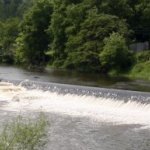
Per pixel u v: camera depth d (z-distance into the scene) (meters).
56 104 32.72
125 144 22.75
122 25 59.97
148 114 28.73
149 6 63.62
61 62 67.50
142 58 56.53
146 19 64.12
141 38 65.56
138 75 52.91
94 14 61.41
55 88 36.16
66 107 31.73
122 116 28.77
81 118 28.44
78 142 22.88
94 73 57.81
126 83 44.03
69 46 63.53
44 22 76.31
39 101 33.94
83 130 25.27
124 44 56.72
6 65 78.00
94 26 60.56
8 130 15.79
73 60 61.59
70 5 68.00
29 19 76.81
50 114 29.64
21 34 78.69
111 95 32.03
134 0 66.06
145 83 44.09
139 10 64.38
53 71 60.56
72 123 26.95
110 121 27.61
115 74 55.84
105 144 22.67
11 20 102.50
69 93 34.69
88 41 60.62
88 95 33.19
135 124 26.89
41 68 67.69
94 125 26.55
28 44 76.75
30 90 37.59
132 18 64.81
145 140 23.48
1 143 13.43
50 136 23.72
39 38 76.38
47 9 76.75
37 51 76.38
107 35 59.78
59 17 68.88
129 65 56.78
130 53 57.41
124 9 63.94
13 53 85.00
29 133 14.02
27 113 30.08
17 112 30.45
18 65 77.81
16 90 37.91
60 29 68.38
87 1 65.88
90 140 23.31
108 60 56.72
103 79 48.50
